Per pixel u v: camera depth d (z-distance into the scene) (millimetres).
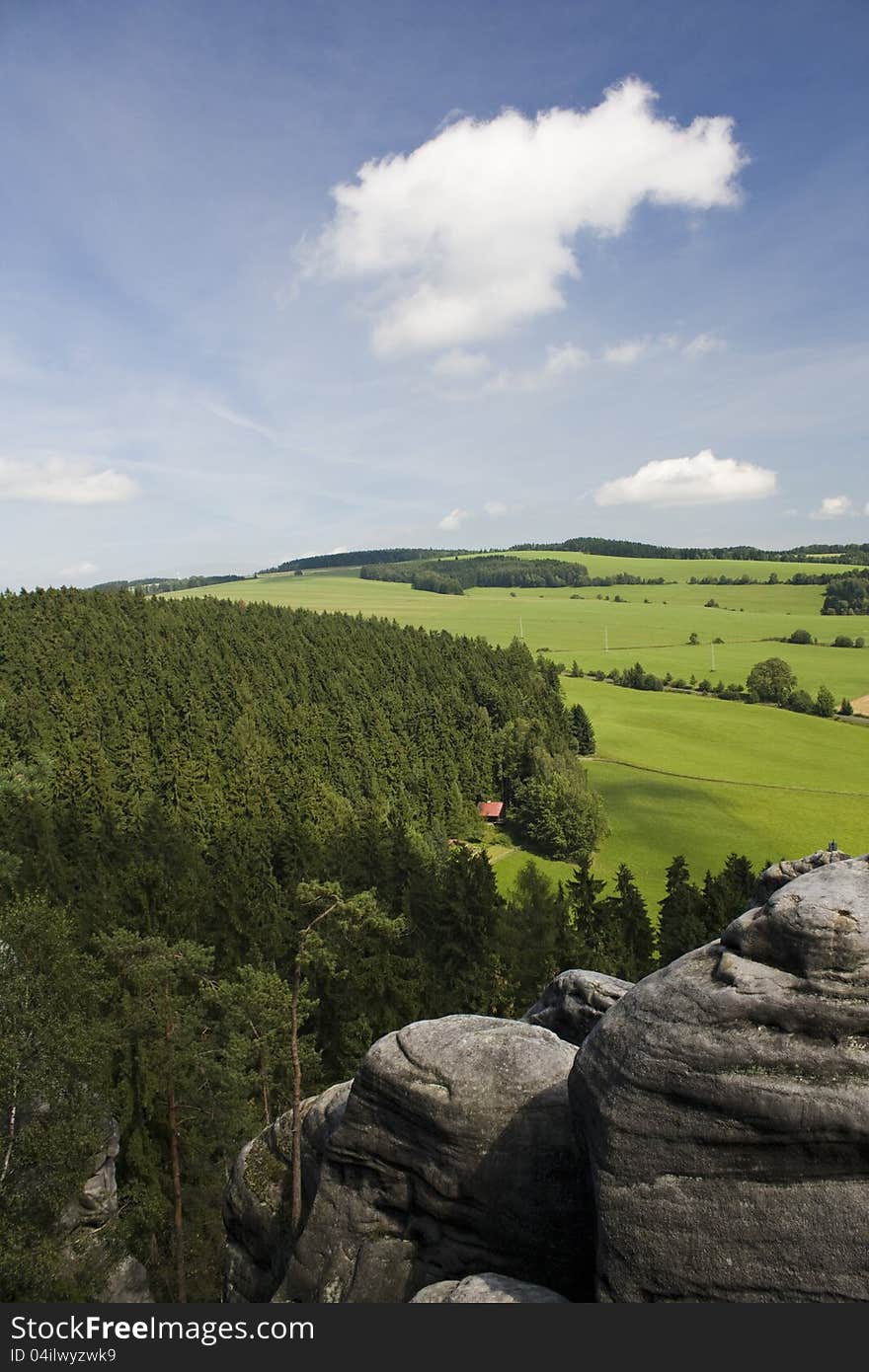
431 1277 15266
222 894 61469
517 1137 14922
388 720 146625
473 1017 18094
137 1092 32875
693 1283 10914
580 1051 13312
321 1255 16562
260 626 179375
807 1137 10594
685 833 116938
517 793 128000
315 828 95688
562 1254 14141
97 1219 27781
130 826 92062
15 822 73438
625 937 64438
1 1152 21922
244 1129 33375
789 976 11438
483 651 183125
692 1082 11281
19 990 23656
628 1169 11602
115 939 30141
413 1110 15859
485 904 62219
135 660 145000
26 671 132625
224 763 119688
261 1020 29125
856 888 11914
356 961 46844
